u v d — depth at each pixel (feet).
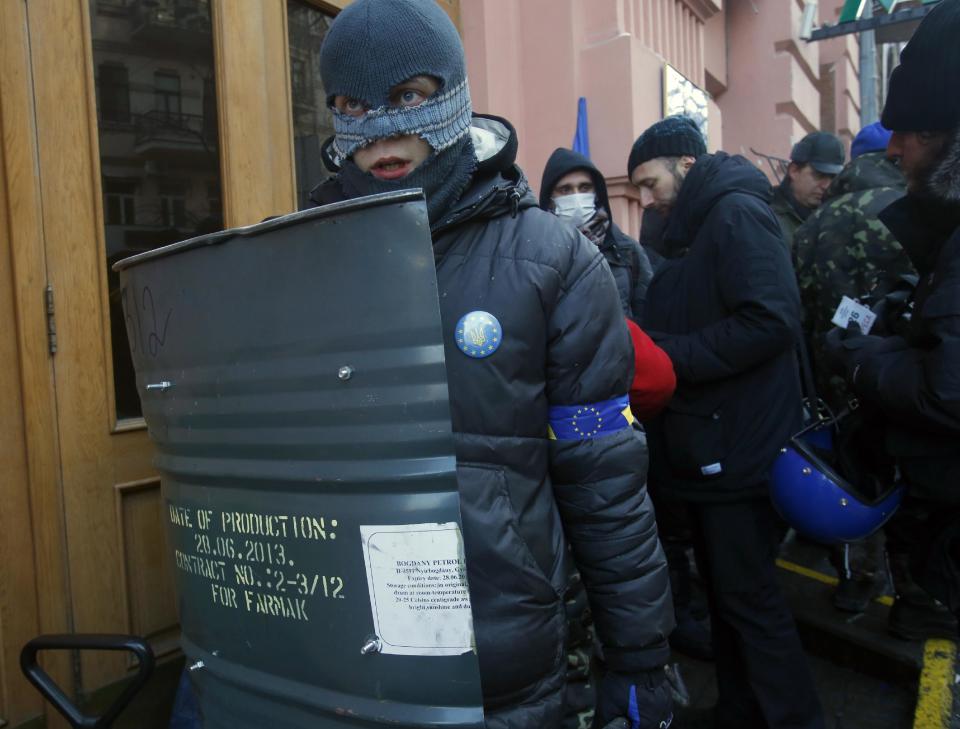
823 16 30.19
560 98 13.92
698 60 18.42
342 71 3.84
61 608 6.45
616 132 13.85
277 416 3.47
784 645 6.98
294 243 3.32
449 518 3.21
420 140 3.90
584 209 9.21
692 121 8.30
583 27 14.08
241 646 3.83
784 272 6.86
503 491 3.72
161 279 3.84
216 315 3.61
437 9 3.94
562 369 3.88
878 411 6.28
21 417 6.25
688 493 7.21
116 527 6.82
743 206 7.00
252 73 8.15
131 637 4.79
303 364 3.37
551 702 3.87
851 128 32.91
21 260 6.21
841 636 9.23
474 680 3.26
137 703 7.00
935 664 8.41
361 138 3.88
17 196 6.18
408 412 3.20
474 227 3.95
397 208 3.10
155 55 7.35
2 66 6.09
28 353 6.24
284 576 3.58
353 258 3.20
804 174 12.79
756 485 6.91
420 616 3.30
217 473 3.74
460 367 3.70
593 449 3.95
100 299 6.75
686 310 7.43
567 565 4.02
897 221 5.86
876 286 9.32
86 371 6.64
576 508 4.05
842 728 7.89
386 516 3.28
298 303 3.34
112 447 6.82
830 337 6.93
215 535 3.85
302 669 3.59
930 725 7.62
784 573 11.28
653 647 4.13
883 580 10.53
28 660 4.99
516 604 3.70
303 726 3.65
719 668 7.64
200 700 4.13
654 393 6.12
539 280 3.78
